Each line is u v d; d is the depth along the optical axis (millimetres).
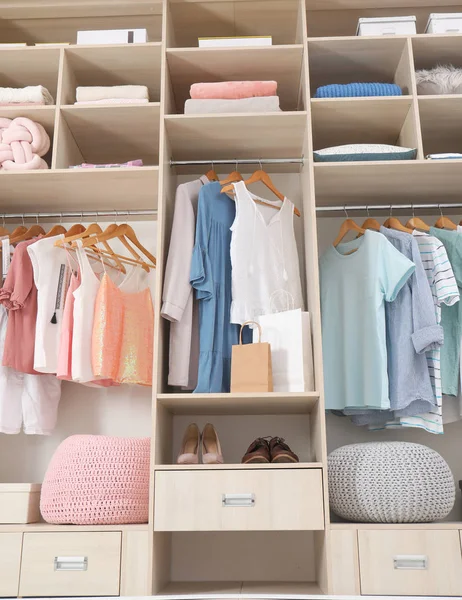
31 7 2658
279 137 2574
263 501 1986
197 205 2529
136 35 2570
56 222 2908
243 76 2660
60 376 2287
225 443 2574
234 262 2402
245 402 2215
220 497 1993
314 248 2275
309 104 2434
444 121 2615
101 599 1848
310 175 2357
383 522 2037
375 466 2064
